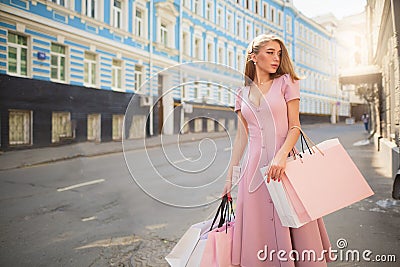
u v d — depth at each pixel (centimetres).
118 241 236
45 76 906
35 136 871
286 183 126
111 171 583
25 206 345
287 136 133
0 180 504
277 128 136
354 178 131
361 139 1046
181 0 1394
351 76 843
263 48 141
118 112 1143
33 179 515
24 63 872
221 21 1617
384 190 371
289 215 124
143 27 1238
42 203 358
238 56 1706
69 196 393
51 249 223
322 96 2191
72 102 980
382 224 254
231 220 155
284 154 128
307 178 127
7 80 819
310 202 123
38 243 234
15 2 827
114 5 1131
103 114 1087
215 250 138
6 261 203
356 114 2427
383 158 602
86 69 1059
